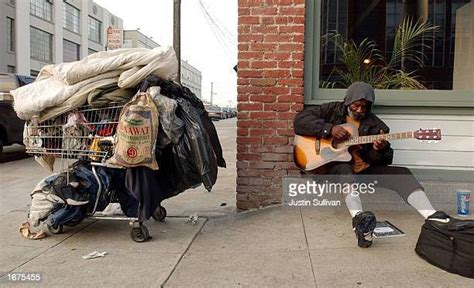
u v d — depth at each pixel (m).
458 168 4.96
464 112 4.92
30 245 4.00
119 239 4.16
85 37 56.91
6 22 40.84
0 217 4.99
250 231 4.34
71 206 4.11
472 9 5.45
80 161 4.29
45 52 48.41
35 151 4.27
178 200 5.83
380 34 5.39
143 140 3.81
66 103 4.02
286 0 4.88
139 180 3.95
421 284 3.07
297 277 3.25
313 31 4.99
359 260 3.51
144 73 3.90
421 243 3.51
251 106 5.00
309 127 4.44
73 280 3.25
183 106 4.12
